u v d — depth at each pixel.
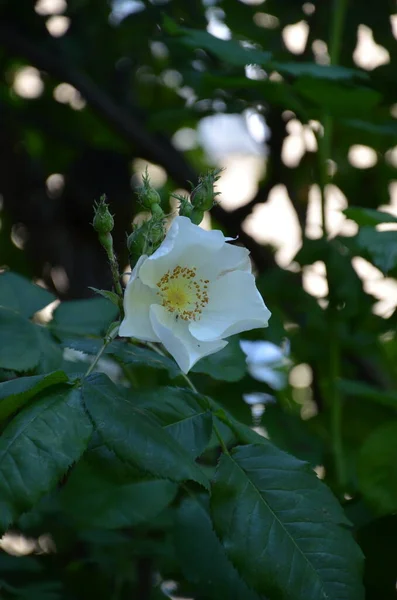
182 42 1.30
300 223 1.48
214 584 1.17
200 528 1.19
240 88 1.38
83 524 1.25
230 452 1.10
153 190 1.11
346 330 1.40
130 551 1.30
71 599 1.31
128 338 1.16
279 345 1.31
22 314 1.19
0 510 1.03
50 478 1.04
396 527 1.20
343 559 1.08
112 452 1.08
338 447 1.32
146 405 1.10
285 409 1.39
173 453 1.06
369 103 1.32
